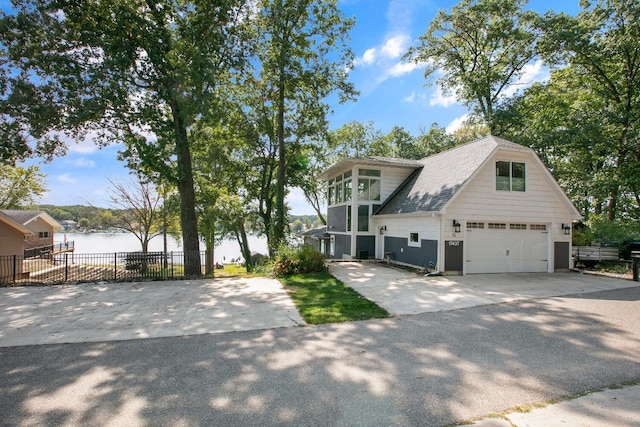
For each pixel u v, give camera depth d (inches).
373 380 158.4
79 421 125.0
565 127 775.1
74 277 621.3
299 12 621.3
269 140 835.4
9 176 1203.2
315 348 201.6
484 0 834.8
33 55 442.0
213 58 530.0
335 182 799.7
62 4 453.1
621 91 756.0
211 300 332.8
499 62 911.7
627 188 701.3
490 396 143.7
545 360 183.5
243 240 947.3
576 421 124.9
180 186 551.8
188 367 174.4
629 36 674.8
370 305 308.2
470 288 389.7
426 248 509.4
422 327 244.4
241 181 877.8
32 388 152.0
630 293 365.7
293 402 138.3
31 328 243.0
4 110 427.8
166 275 528.1
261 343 211.0
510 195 510.0
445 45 956.0
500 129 887.7
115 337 223.6
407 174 711.7
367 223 681.0
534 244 527.2
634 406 136.2
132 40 497.0
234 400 140.0
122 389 150.4
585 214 818.8
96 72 454.0
